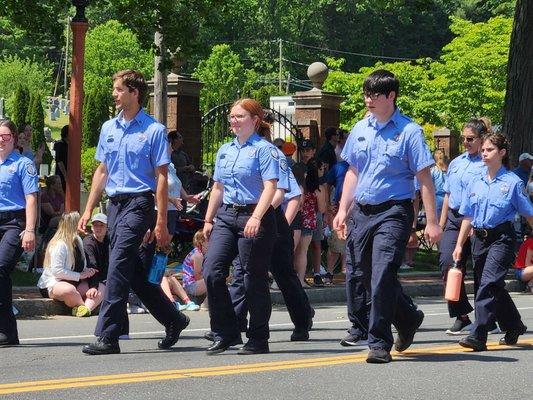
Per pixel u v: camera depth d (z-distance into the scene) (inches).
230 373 597.3
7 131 724.0
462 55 3560.5
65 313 1016.2
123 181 679.7
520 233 1311.5
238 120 671.1
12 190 725.3
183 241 1425.9
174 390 541.3
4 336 747.4
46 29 1520.7
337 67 3937.0
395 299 633.6
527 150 1638.8
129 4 1544.0
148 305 718.5
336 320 991.6
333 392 542.9
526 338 812.6
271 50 5949.8
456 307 832.3
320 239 1227.2
